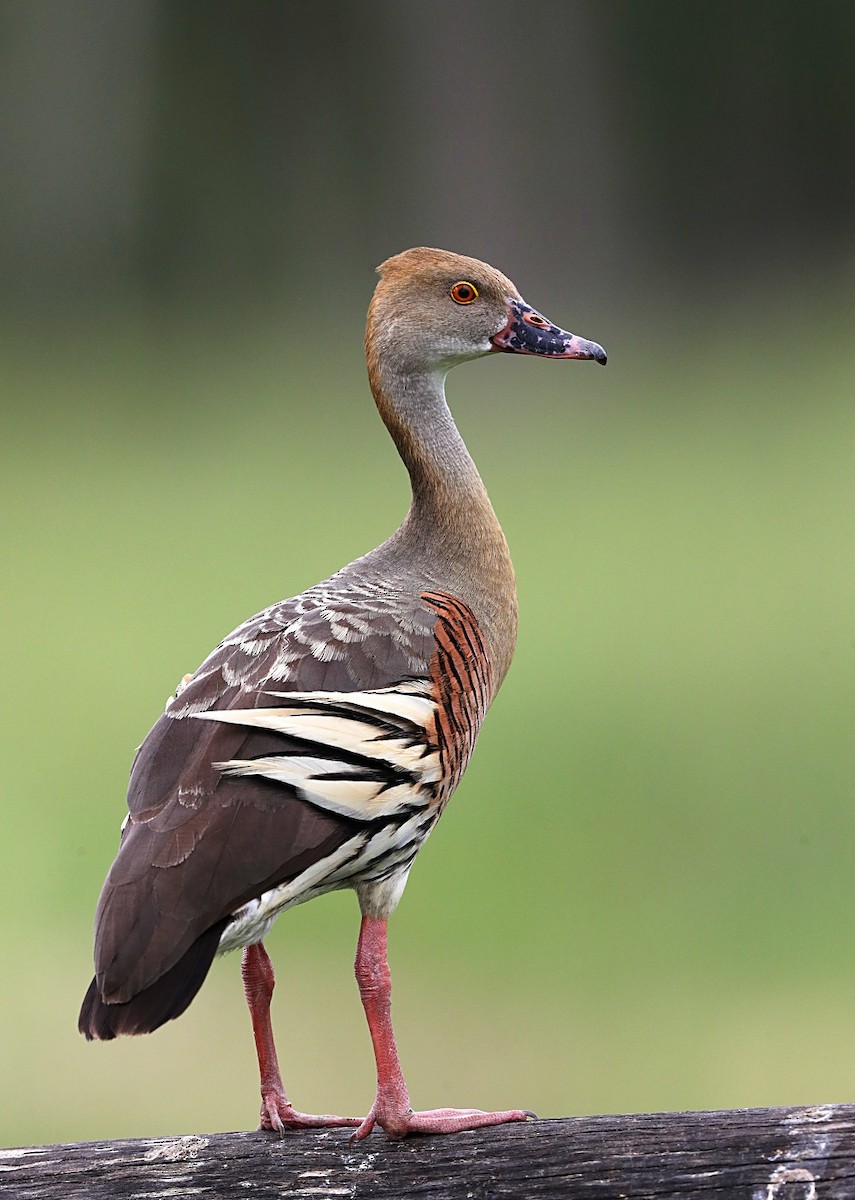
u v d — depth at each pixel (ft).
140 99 118.52
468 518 20.44
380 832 17.24
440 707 18.01
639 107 118.73
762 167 119.44
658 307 108.47
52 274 116.57
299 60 117.60
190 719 16.88
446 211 117.19
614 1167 15.08
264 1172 15.81
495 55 117.60
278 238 117.29
